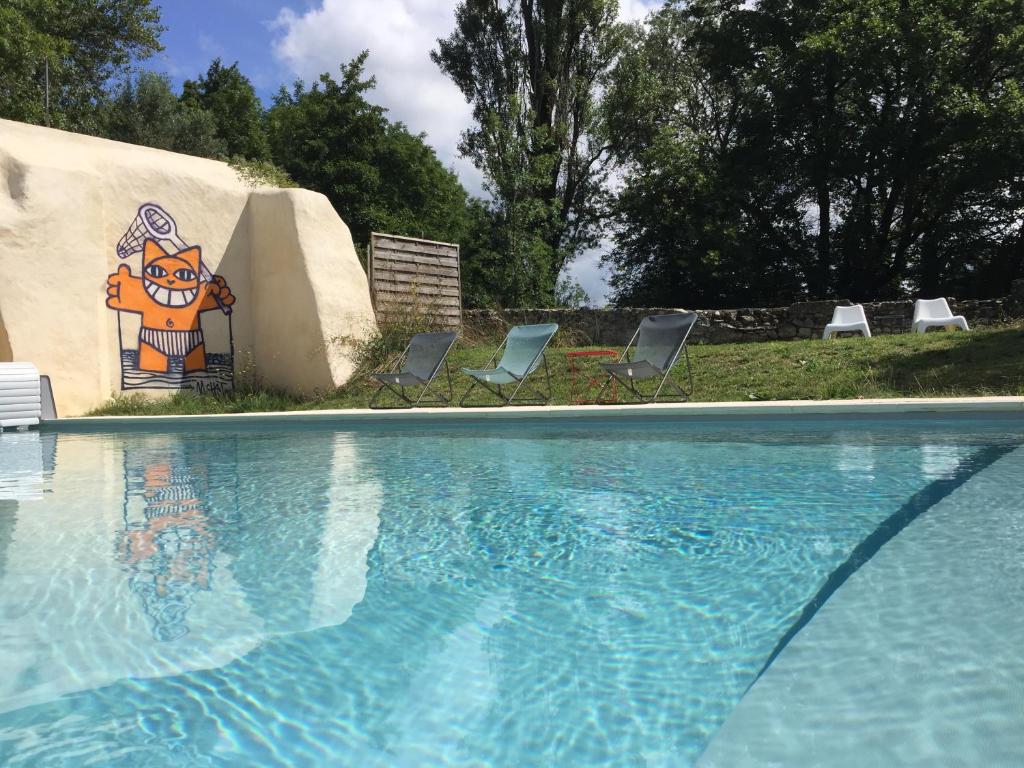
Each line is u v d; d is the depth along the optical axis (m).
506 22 24.08
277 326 10.98
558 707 1.34
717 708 1.32
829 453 4.35
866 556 2.20
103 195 9.86
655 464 4.18
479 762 1.16
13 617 1.88
